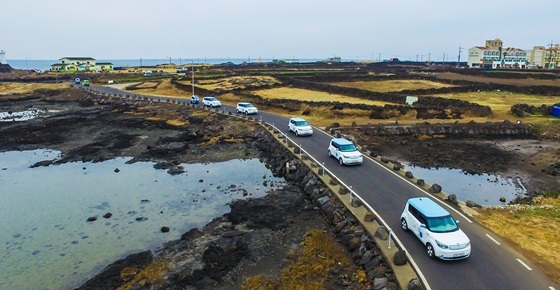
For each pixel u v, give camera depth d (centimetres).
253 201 3039
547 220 2312
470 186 3422
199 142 5116
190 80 10856
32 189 3466
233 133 5353
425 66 18225
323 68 16312
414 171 3822
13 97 9969
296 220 2639
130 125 6272
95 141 5253
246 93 8069
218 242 2356
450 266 1778
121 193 3331
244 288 1866
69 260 2250
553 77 10469
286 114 6444
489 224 2234
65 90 10669
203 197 3212
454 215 2359
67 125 6356
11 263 2220
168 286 1920
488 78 10831
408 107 5966
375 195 2661
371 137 5003
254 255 2184
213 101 7181
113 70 18700
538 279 1677
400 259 1770
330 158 3650
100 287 1955
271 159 4169
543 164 4041
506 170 3872
